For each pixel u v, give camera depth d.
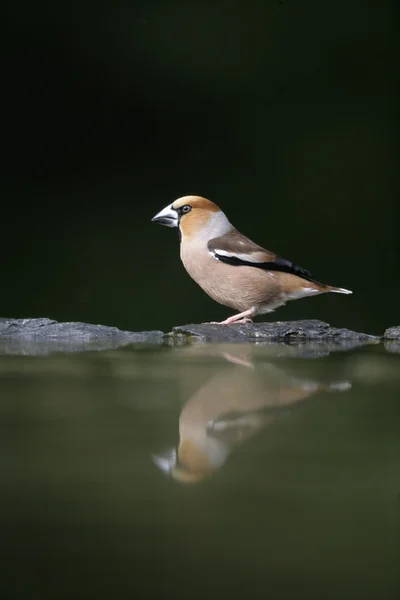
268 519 2.74
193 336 9.08
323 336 9.20
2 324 9.70
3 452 3.57
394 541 2.57
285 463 3.40
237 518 2.76
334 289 10.72
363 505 2.88
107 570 2.36
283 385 5.42
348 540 2.57
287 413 4.45
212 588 2.24
